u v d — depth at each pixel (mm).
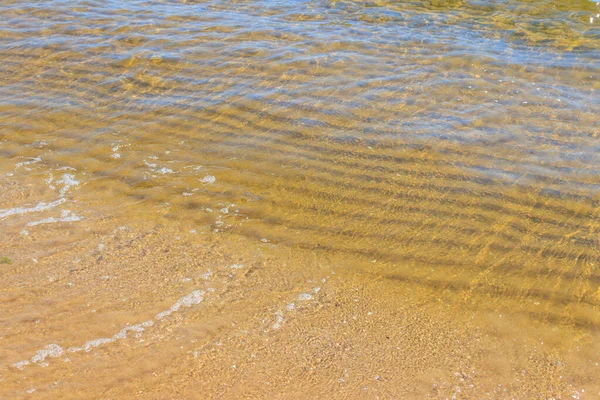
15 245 5137
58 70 8391
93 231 5375
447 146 6738
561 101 7609
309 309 4598
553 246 5289
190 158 6547
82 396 3768
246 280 4879
